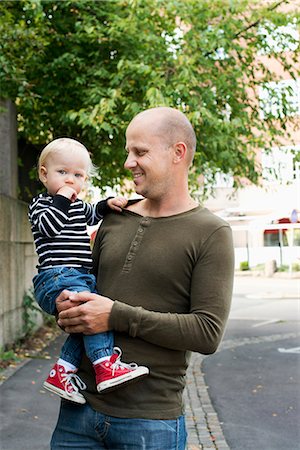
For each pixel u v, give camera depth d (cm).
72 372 258
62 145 295
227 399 693
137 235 256
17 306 980
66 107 1186
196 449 522
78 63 1102
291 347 1062
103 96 1093
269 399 691
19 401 641
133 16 1052
